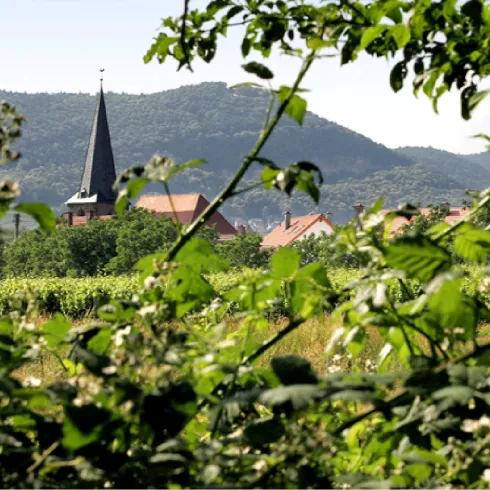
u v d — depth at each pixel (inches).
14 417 103.7
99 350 118.7
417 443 108.3
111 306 118.8
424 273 110.3
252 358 121.5
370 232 116.3
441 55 164.4
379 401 99.3
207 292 132.0
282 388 96.7
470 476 102.3
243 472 103.7
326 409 124.6
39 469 99.5
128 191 109.7
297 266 125.4
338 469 124.0
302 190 114.7
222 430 109.3
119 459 96.3
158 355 96.3
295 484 101.3
